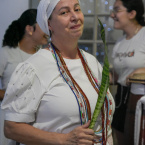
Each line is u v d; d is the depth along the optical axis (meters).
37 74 1.25
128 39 2.35
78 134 1.17
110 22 2.81
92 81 1.38
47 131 1.26
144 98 2.02
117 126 2.36
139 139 2.05
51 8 1.29
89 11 2.85
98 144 1.30
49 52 1.35
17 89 1.22
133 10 2.26
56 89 1.25
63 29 1.28
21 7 2.66
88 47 2.90
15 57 2.12
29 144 1.22
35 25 2.10
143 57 2.21
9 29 2.18
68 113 1.22
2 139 2.02
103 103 1.34
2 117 2.02
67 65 1.35
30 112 1.22
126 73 2.28
